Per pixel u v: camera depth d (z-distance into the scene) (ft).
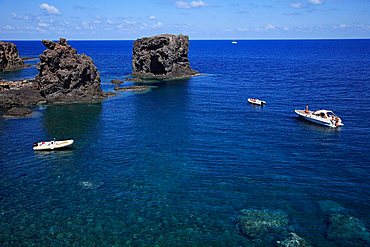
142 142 201.05
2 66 546.26
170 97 339.36
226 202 132.26
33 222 118.52
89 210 126.62
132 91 366.43
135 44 497.87
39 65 315.37
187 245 106.93
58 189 142.51
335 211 124.98
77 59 314.14
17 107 278.67
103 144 197.67
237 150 187.52
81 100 306.76
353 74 512.63
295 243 104.53
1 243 107.24
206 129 227.61
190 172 159.33
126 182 149.28
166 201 133.08
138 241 108.88
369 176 154.40
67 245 106.83
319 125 237.66
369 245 106.11
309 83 431.02
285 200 133.49
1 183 147.64
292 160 173.27
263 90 383.04
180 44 496.64
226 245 106.83
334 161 172.04
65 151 186.29
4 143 197.88
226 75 520.83
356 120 249.14
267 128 230.07
